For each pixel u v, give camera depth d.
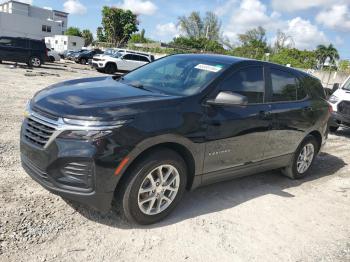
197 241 3.69
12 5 87.06
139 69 5.25
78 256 3.20
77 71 23.83
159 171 3.73
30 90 11.73
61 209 3.89
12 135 6.20
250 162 4.77
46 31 62.69
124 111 3.45
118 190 3.58
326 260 3.70
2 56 21.30
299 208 4.86
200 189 4.98
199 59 4.85
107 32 69.12
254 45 70.19
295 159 5.69
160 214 3.87
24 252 3.13
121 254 3.31
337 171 6.72
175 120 3.70
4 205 3.80
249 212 4.51
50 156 3.35
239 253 3.61
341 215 4.82
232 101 3.98
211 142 4.08
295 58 62.56
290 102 5.29
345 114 9.63
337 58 62.41
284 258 3.64
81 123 3.29
